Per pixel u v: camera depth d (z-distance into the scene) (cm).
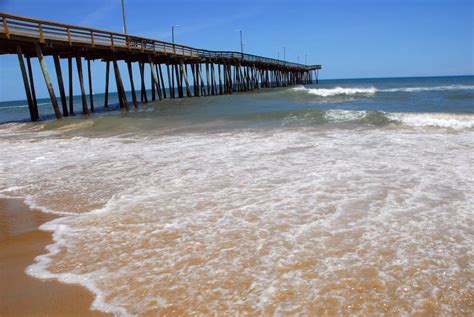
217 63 3406
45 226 443
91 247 375
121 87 2033
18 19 1402
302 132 1010
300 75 6900
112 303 275
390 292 273
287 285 286
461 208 432
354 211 433
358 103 1858
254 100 2244
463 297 265
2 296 297
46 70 1567
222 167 673
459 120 1039
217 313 256
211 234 386
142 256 347
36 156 888
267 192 518
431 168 608
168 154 816
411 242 351
